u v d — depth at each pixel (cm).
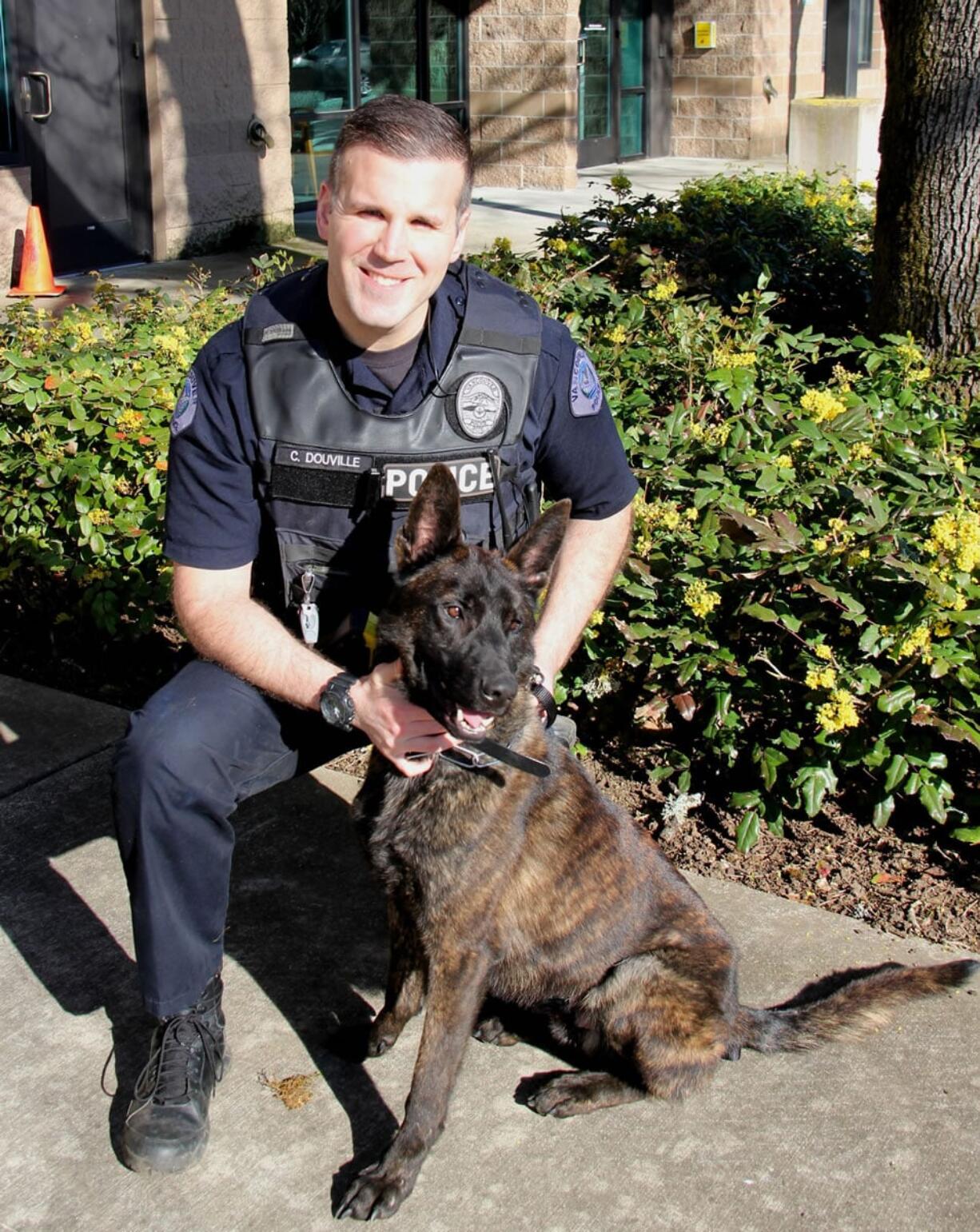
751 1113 288
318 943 343
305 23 1366
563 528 282
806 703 389
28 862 375
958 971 300
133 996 322
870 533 384
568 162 1559
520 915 286
